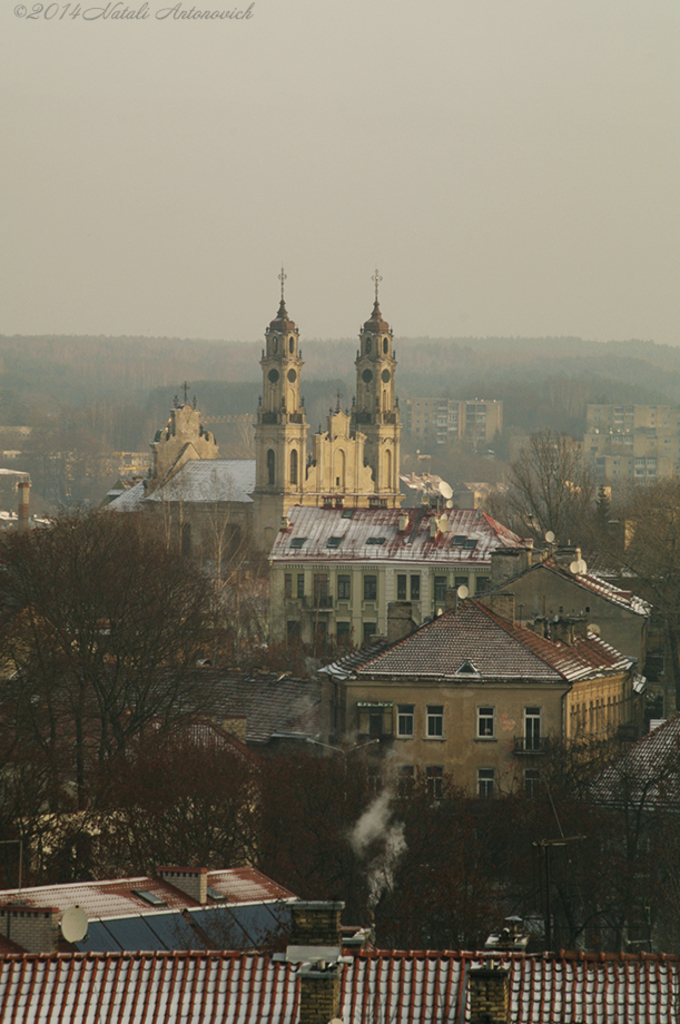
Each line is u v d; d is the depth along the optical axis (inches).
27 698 4293.8
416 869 3048.7
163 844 3149.6
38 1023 1587.1
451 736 4015.8
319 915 1652.3
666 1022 1610.5
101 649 4468.5
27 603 4601.4
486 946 1732.3
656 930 3046.3
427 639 4131.4
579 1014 1627.7
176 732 4052.7
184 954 1648.6
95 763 4025.6
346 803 3272.6
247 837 3203.7
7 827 3248.0
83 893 2172.7
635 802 3459.6
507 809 3447.3
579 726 4114.2
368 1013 1563.7
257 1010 1574.8
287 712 4421.8
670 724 3713.1
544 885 2849.4
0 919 1929.1
